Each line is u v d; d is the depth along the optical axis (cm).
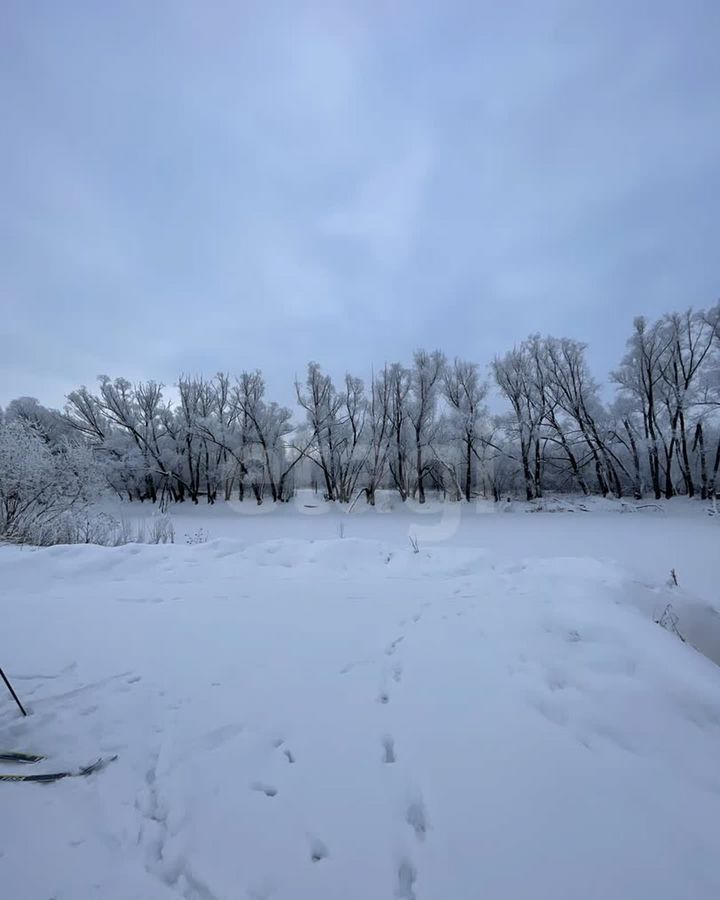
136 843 208
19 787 244
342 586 615
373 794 234
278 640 429
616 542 1505
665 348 3153
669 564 1113
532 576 645
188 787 241
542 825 207
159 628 459
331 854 199
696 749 257
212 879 188
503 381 3556
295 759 262
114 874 192
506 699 314
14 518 1130
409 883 184
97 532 1112
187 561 745
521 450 3447
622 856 189
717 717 286
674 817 209
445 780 240
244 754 267
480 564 740
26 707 318
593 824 207
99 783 246
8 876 191
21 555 706
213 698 328
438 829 209
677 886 175
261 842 206
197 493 3600
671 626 546
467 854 195
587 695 311
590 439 3428
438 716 299
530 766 247
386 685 343
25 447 1155
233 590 597
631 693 308
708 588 883
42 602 545
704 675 329
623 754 255
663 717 285
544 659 366
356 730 288
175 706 318
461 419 3425
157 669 372
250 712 310
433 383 3578
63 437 1489
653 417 3158
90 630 454
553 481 3841
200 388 4000
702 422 3022
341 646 414
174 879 190
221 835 210
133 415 3844
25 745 278
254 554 778
